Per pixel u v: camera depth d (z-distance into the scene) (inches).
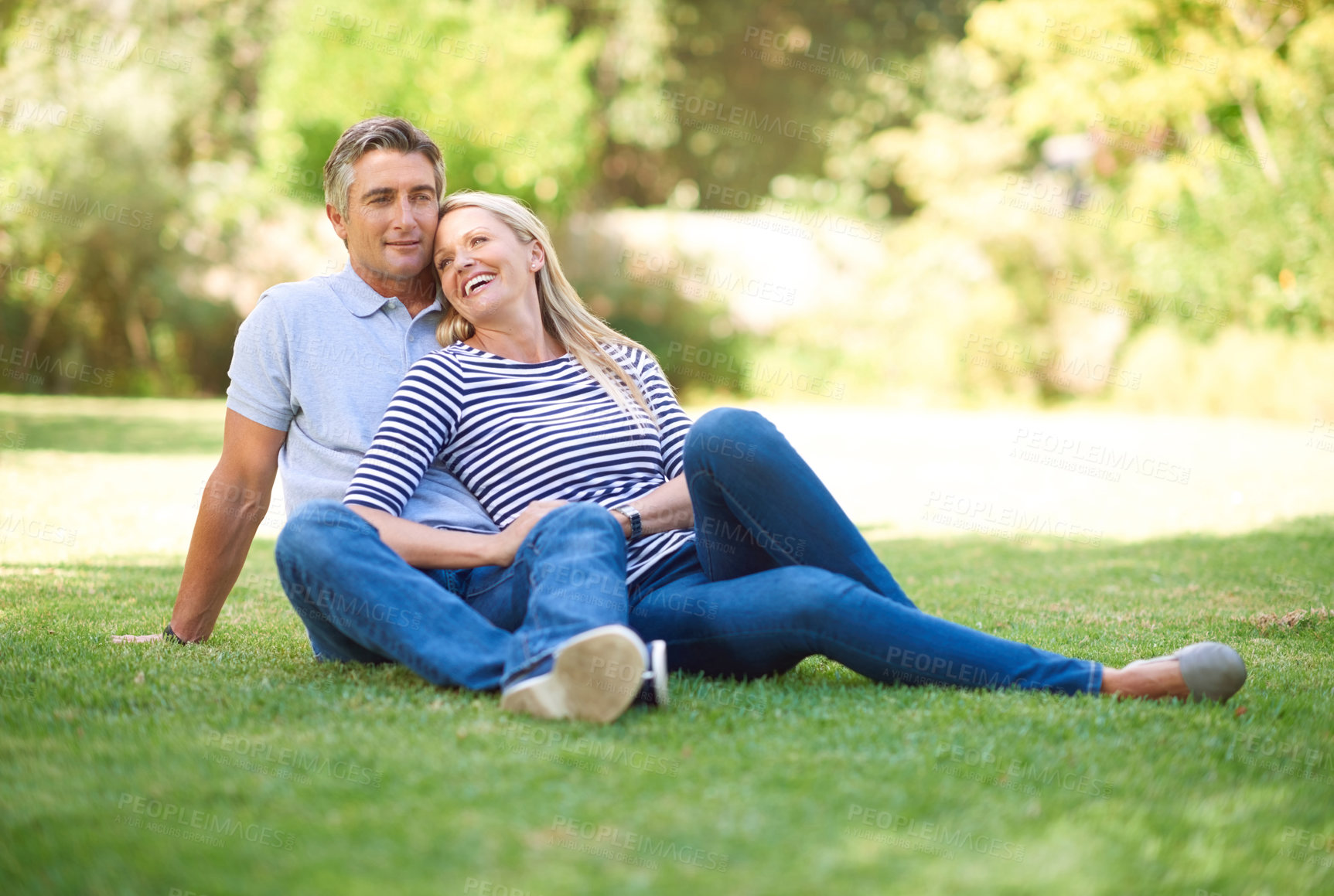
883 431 507.8
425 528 100.1
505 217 115.9
